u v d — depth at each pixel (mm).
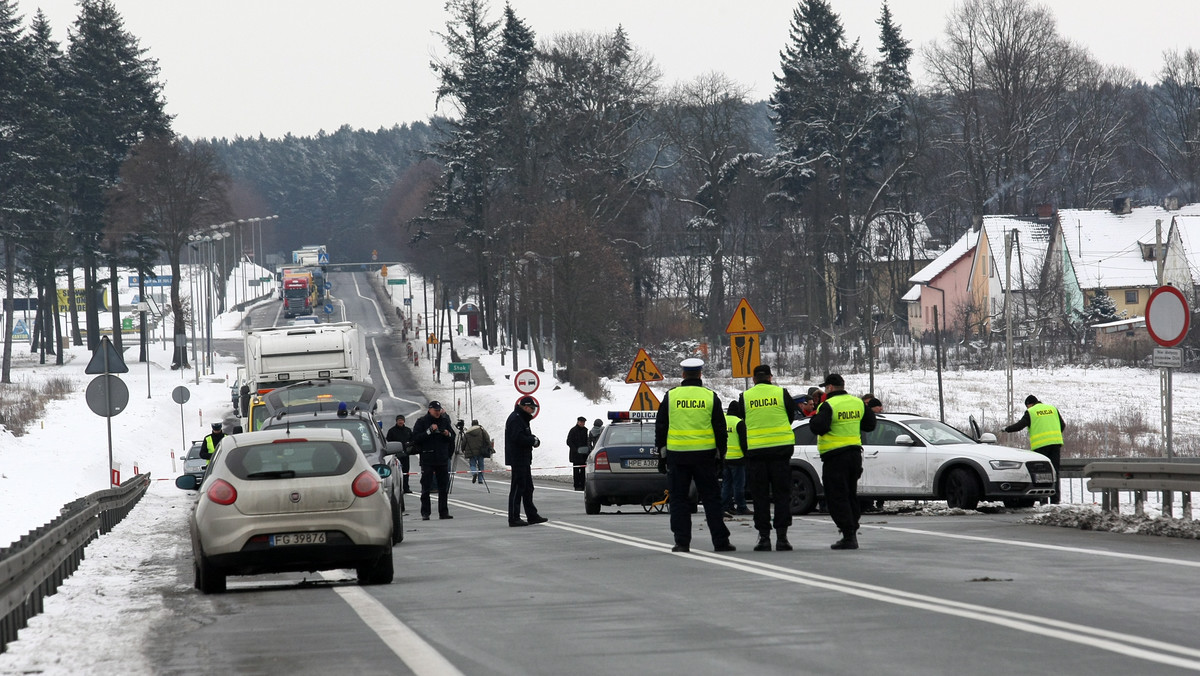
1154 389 190750
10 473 110812
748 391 44000
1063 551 40438
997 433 132625
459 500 91812
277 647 25062
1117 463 53062
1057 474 70625
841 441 42781
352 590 35875
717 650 22734
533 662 22203
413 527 65000
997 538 46344
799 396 68875
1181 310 50938
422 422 71312
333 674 21578
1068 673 19266
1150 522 48531
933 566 36094
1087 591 29531
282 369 105562
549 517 69125
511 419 62219
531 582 36031
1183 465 49688
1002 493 63562
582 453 105938
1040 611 26250
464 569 41281
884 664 20625
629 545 47500
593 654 22828
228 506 36250
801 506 66125
